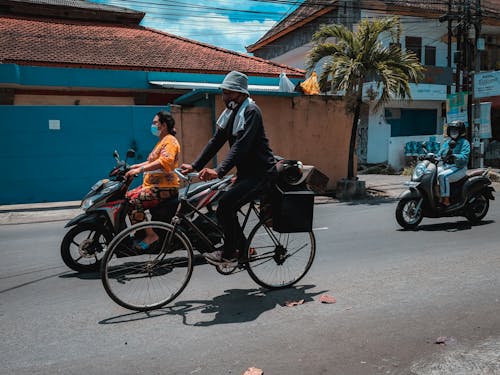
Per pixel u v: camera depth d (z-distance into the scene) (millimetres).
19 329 3432
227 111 3824
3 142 10695
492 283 4281
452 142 7316
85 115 11180
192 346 3072
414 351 2936
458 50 17438
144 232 3893
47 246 6551
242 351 2979
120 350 3033
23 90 14133
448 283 4301
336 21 21438
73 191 11289
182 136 11312
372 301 3861
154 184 4812
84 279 4773
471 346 2988
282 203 3916
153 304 3777
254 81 16531
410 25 21578
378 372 2676
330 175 12812
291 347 3025
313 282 4438
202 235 4145
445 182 6930
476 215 7551
